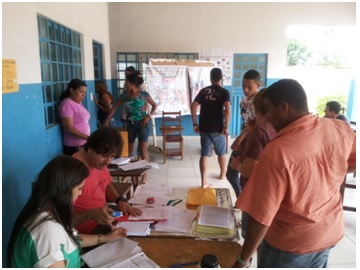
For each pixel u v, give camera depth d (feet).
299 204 3.36
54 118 9.64
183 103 18.34
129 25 19.43
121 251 3.79
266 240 3.86
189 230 4.38
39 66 7.82
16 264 3.08
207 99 10.77
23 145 6.78
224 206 5.11
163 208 5.02
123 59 19.83
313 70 24.54
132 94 11.48
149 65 17.42
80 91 9.19
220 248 3.99
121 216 4.76
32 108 7.32
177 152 16.70
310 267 3.76
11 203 6.14
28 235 3.05
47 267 2.99
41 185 3.22
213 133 11.05
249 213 3.37
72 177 3.32
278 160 3.19
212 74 10.76
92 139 4.77
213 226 4.30
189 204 5.22
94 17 15.21
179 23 19.57
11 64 6.23
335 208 3.69
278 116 3.58
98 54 17.51
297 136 3.31
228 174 8.25
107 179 5.54
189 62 18.21
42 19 8.71
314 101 24.58
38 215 3.15
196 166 14.38
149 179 12.51
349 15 19.76
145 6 19.24
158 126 20.76
